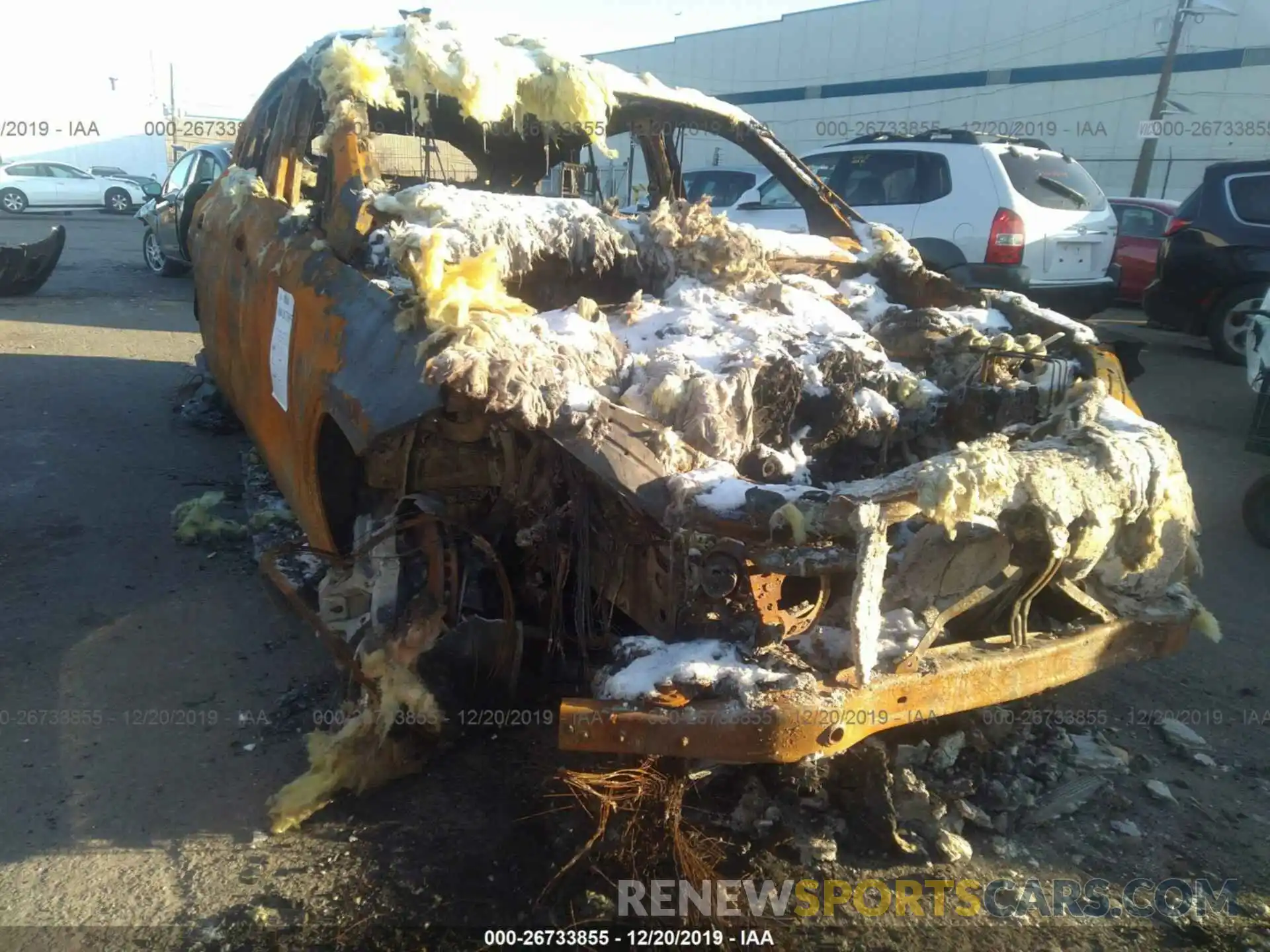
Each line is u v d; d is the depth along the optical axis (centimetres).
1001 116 2734
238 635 399
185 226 1158
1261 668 412
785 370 322
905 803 292
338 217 367
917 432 360
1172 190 2478
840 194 937
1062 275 887
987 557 286
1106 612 297
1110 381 367
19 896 260
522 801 301
